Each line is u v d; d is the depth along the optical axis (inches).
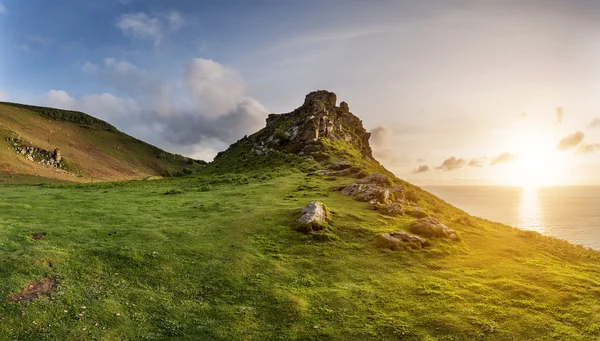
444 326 813.9
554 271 1168.8
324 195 2062.0
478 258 1291.8
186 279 1037.8
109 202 1979.6
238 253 1208.8
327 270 1133.7
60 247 1130.7
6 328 740.0
